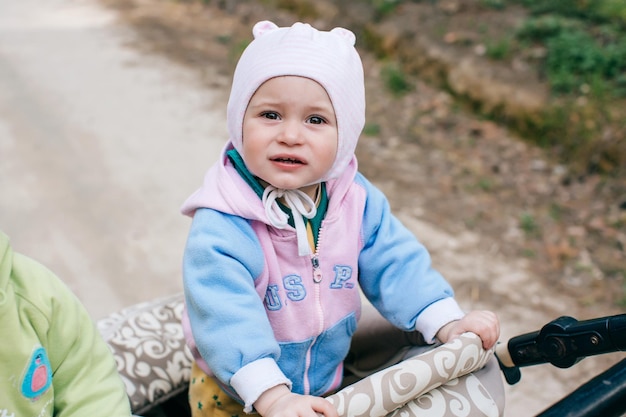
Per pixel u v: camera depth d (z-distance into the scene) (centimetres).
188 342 148
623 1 500
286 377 134
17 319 113
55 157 415
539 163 404
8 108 472
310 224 142
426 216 365
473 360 128
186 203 142
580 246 343
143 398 167
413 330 148
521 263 333
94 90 501
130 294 311
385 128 445
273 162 131
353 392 115
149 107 479
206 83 517
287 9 609
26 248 336
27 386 115
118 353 171
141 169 407
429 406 124
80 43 583
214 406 151
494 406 128
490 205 374
